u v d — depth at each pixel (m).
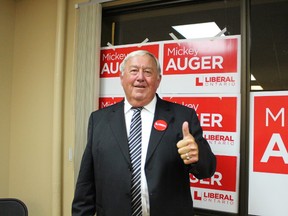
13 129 2.37
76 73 2.05
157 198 1.10
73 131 2.10
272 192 1.53
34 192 2.26
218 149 1.66
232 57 1.64
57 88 2.11
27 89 2.32
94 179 1.30
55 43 2.19
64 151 2.15
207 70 1.70
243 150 1.59
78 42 2.04
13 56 2.38
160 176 1.12
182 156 0.99
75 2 2.15
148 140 1.19
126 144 1.18
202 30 1.77
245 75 1.60
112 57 2.02
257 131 1.58
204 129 1.70
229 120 1.63
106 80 2.03
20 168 2.33
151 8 1.96
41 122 2.25
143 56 1.23
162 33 1.90
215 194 1.66
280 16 1.57
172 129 1.19
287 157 1.50
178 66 1.79
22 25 2.37
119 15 2.07
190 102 1.75
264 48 1.59
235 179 1.61
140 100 1.23
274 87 1.56
